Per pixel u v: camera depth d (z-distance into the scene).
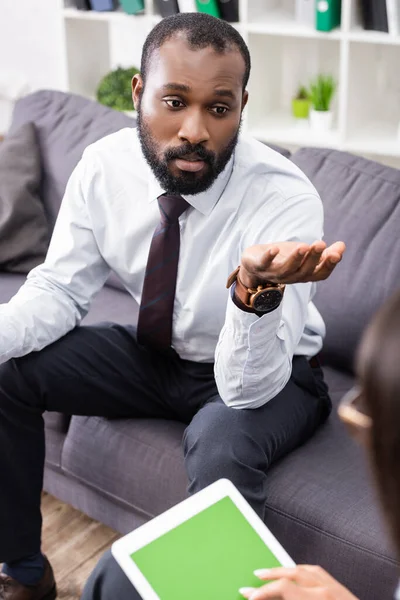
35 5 4.46
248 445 1.71
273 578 1.11
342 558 1.66
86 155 2.05
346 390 2.12
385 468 0.68
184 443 1.78
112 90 3.91
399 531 0.70
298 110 3.82
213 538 1.19
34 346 1.87
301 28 3.51
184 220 1.90
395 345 0.65
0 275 2.62
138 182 1.98
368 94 3.74
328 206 2.24
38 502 1.95
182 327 1.93
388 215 2.16
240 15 3.60
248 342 1.62
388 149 3.49
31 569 1.97
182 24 1.71
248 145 1.93
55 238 2.03
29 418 1.91
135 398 2.00
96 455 2.04
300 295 1.76
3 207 2.64
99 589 1.47
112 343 1.99
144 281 1.93
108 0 3.80
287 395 1.85
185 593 1.14
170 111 1.72
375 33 3.41
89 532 2.31
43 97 2.88
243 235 1.85
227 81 1.69
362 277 2.14
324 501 1.73
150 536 1.18
